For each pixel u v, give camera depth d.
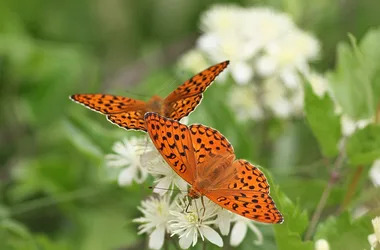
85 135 0.62
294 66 0.68
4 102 0.76
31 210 0.70
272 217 0.49
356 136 0.57
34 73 0.76
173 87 0.67
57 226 0.70
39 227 0.70
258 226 0.59
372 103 0.60
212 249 0.57
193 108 0.52
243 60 0.68
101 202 0.68
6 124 0.76
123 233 0.67
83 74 0.78
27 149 0.75
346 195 0.59
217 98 0.62
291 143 0.69
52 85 0.75
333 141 0.58
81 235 0.68
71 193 0.67
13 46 0.75
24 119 0.76
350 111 0.60
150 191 0.57
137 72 0.82
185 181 0.53
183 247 0.53
